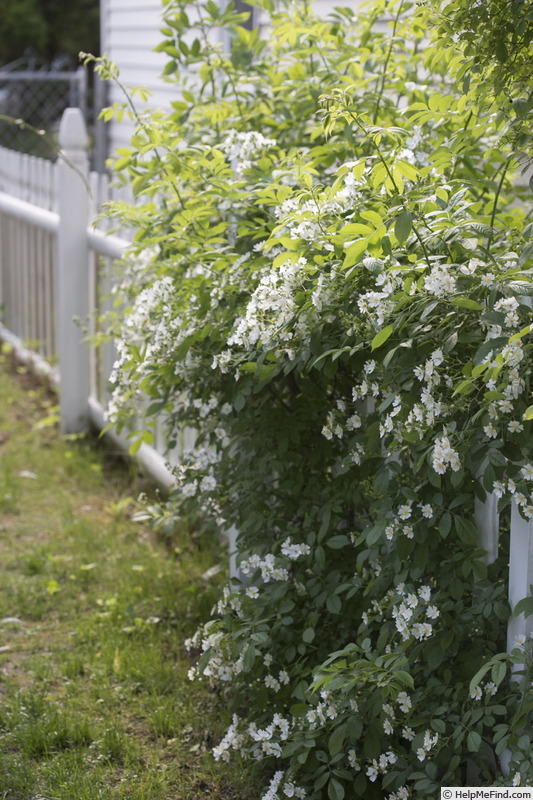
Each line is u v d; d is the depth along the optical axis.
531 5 2.24
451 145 2.61
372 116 3.18
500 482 2.14
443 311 2.25
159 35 6.86
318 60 3.66
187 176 3.07
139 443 3.30
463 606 2.38
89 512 4.53
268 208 3.07
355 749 2.46
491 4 2.28
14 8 17.16
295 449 2.92
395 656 2.24
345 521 2.95
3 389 6.27
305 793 2.43
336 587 2.62
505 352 1.99
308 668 2.57
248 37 3.60
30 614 3.61
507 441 2.16
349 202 2.51
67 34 18.91
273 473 3.02
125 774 2.71
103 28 8.21
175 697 3.05
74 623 3.55
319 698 2.43
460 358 2.30
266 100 3.48
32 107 13.73
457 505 2.29
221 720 2.92
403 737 2.46
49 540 4.22
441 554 2.41
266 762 2.67
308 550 2.63
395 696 2.25
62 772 2.69
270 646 2.68
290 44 3.57
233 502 3.02
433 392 2.24
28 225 6.56
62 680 3.18
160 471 4.57
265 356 2.52
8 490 4.70
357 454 2.52
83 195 5.20
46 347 6.43
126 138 7.84
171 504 3.38
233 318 2.76
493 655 2.34
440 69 3.18
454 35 2.40
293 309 2.42
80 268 5.27
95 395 5.48
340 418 2.69
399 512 2.32
